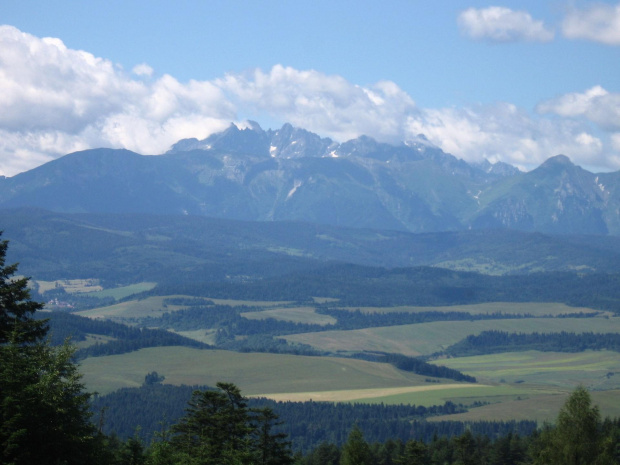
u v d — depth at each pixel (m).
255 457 118.69
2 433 77.19
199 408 123.25
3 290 93.12
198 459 111.88
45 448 79.81
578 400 110.81
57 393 82.81
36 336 92.00
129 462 116.56
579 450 107.81
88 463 84.38
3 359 83.12
